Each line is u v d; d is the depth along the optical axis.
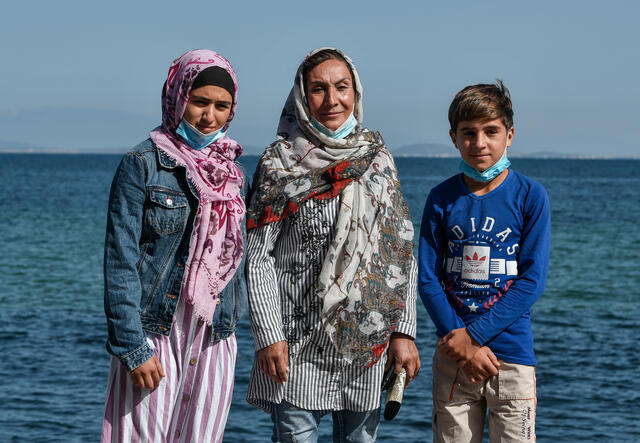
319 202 3.18
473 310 3.21
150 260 2.97
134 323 2.85
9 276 18.72
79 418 7.57
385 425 7.41
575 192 68.25
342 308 3.16
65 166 148.88
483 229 3.22
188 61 2.99
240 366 9.71
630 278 18.83
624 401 8.21
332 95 3.18
